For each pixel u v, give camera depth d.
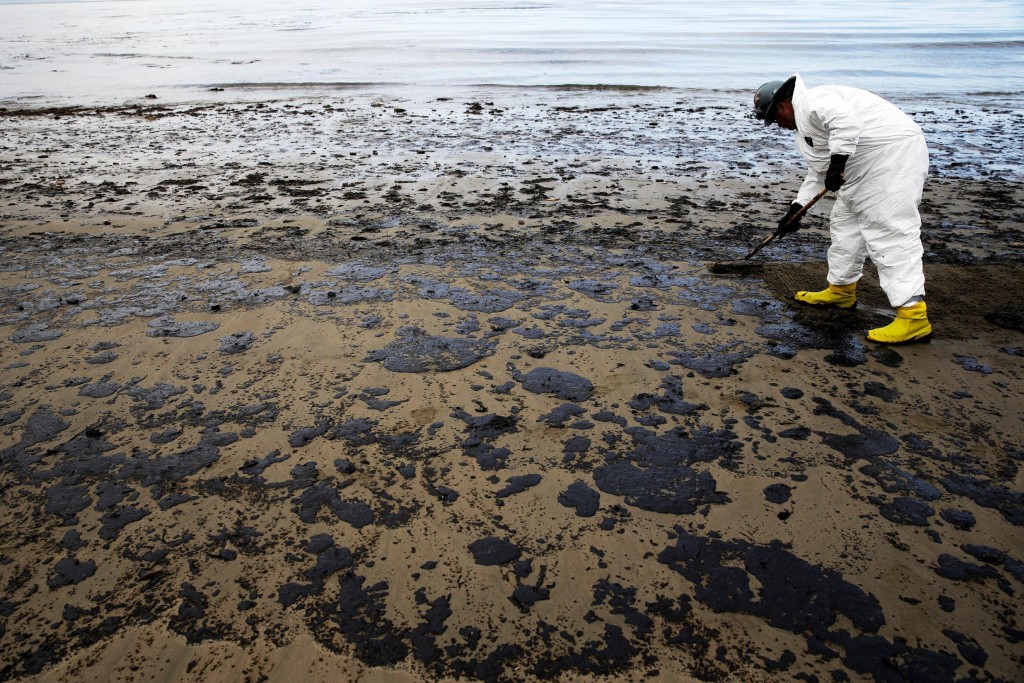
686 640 2.19
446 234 6.19
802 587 2.38
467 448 3.14
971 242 5.96
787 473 2.97
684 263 5.50
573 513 2.74
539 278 5.16
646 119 12.40
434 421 3.35
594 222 6.57
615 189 7.78
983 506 2.77
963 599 2.34
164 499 2.82
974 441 3.19
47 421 3.35
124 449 3.14
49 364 3.89
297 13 57.72
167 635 2.21
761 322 4.43
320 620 2.26
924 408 3.45
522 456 3.09
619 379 3.73
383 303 4.70
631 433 3.25
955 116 12.39
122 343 4.13
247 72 19.47
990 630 2.22
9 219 6.66
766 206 7.15
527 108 13.62
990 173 8.45
